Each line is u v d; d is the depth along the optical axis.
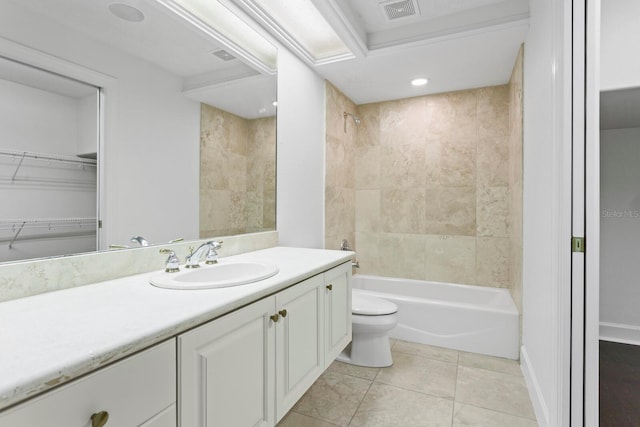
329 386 2.08
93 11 1.23
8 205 1.00
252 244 2.00
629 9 1.98
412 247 3.31
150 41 1.44
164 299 0.98
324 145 2.83
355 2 2.02
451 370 2.27
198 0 1.65
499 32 2.09
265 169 2.13
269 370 1.18
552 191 1.46
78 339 0.69
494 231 2.98
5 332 0.73
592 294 1.32
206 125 1.72
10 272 0.98
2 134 0.99
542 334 1.69
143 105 1.41
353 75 2.75
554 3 1.43
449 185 3.15
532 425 1.70
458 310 2.58
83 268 1.16
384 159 3.42
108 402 0.66
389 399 1.94
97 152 1.24
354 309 2.31
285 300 1.27
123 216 1.33
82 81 1.20
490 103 2.99
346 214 3.30
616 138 2.72
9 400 0.51
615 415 1.77
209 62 1.74
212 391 0.92
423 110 3.25
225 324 0.96
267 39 2.09
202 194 1.71
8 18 1.00
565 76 1.36
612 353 2.48
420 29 2.23
